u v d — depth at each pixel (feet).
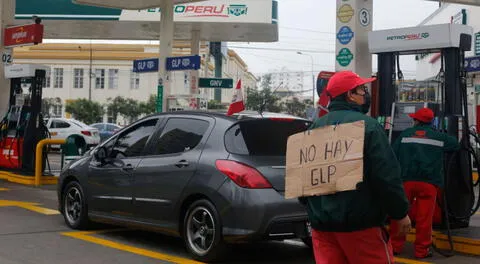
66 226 27.37
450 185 24.71
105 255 21.85
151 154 23.20
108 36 80.64
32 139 44.60
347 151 11.22
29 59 197.47
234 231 19.31
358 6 34.06
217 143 20.72
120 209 24.03
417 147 21.95
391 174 10.98
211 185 19.99
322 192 11.53
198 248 20.92
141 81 196.13
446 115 25.39
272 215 19.01
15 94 46.32
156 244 24.08
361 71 34.14
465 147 25.14
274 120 21.30
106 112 178.29
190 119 22.53
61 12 68.59
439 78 25.93
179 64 50.42
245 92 155.22
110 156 25.21
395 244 22.45
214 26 71.41
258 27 71.46
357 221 11.28
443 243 23.43
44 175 43.88
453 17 70.95
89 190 25.66
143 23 70.08
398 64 27.63
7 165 46.50
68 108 175.73
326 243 11.91
